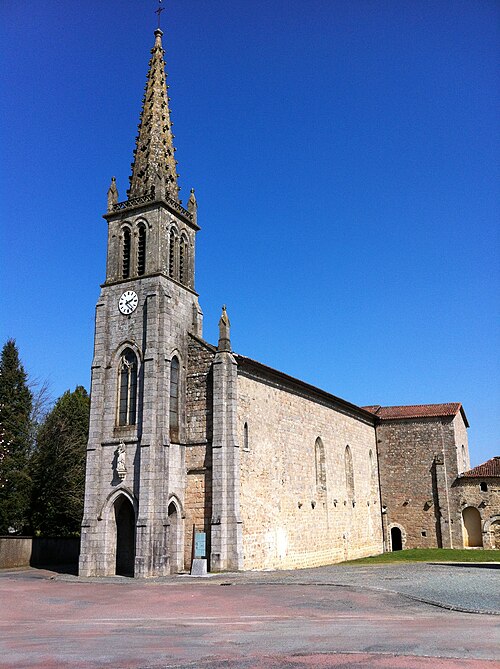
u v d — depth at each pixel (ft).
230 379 126.00
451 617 58.65
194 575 108.47
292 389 155.12
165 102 151.74
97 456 125.70
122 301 133.49
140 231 137.90
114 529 121.80
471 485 204.95
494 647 43.57
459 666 37.65
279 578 98.37
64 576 119.55
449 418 212.84
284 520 140.26
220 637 49.60
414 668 37.11
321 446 169.37
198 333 137.28
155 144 144.77
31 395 210.79
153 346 125.49
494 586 81.51
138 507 117.19
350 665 38.14
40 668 39.22
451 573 101.96
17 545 147.95
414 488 212.64
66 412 214.69
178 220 142.41
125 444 123.03
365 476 203.31
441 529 205.36
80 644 47.80
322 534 159.94
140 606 72.64
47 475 192.24
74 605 75.72
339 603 69.15
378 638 47.50
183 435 127.24
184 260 142.61
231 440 122.11
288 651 43.24
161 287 129.80
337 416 185.06
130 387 127.75
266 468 135.85
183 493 124.26
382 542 209.97
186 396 130.41
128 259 138.21
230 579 99.50
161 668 38.58
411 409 227.61
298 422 156.15
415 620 56.75
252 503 127.44
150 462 117.70
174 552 119.24
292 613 62.95
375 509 208.54
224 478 119.96
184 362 131.85
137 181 143.54
